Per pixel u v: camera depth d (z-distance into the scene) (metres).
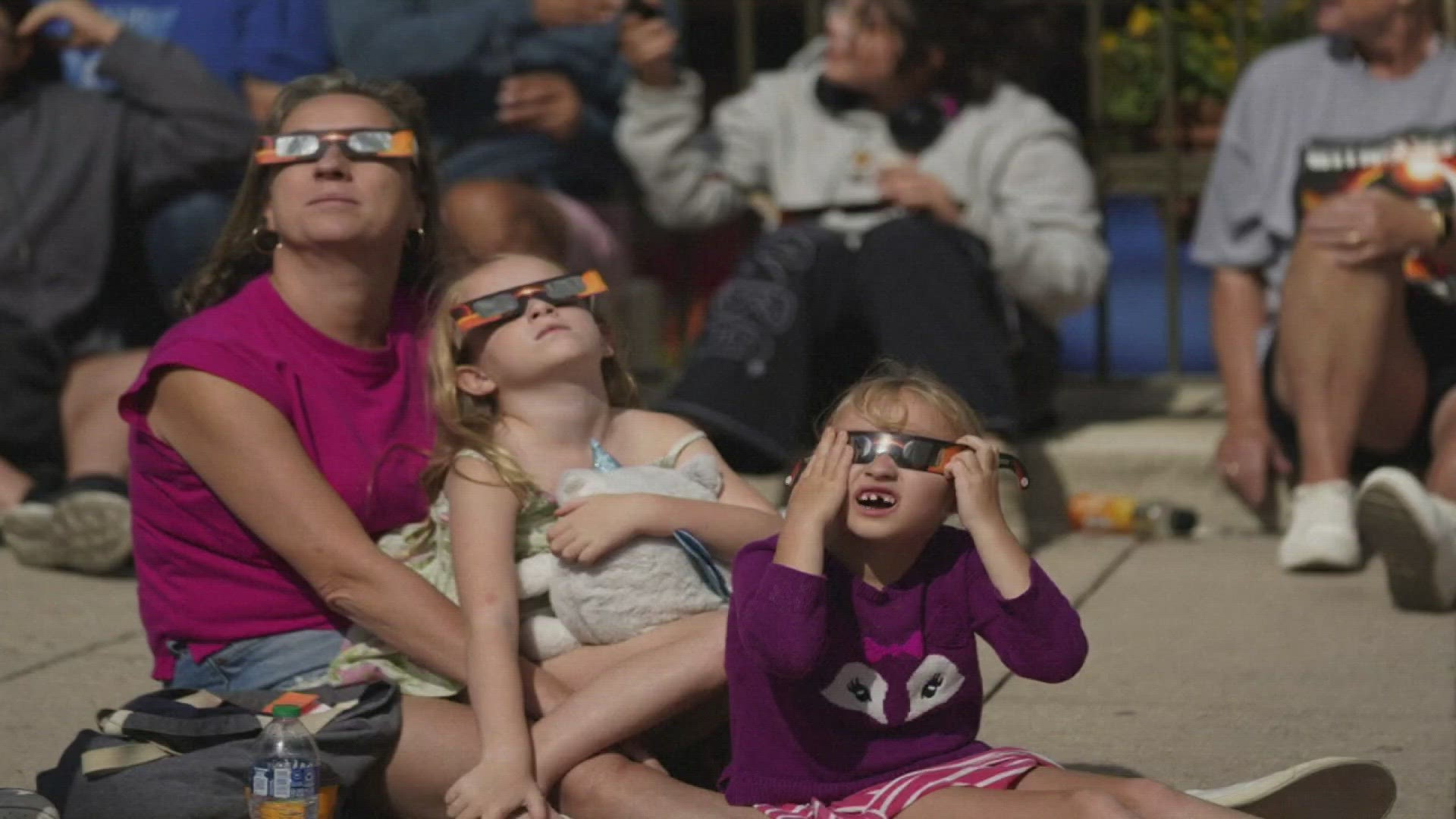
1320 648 12.36
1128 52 18.06
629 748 8.96
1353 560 14.21
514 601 8.90
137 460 9.63
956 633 8.32
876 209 15.59
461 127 16.80
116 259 16.16
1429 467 14.78
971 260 14.77
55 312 15.62
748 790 8.36
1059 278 15.38
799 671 7.97
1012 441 14.66
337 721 8.64
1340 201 13.83
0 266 15.60
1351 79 15.27
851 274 14.73
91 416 15.34
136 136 15.88
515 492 9.08
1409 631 12.74
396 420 9.73
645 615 8.95
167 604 9.66
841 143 15.88
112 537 14.43
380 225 9.52
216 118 15.77
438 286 10.08
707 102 28.09
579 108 16.77
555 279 9.45
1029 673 8.22
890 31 15.45
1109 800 7.57
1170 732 10.70
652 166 16.27
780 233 14.92
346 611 9.15
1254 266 15.61
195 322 9.55
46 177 15.71
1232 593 13.91
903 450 8.17
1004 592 8.09
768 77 16.55
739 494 9.74
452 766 8.74
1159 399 17.92
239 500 9.23
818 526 8.05
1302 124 15.32
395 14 16.64
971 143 15.59
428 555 9.53
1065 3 18.06
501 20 16.61
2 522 14.90
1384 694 11.31
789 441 14.65
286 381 9.45
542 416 9.38
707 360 14.62
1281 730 10.66
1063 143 15.65
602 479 9.08
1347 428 14.34
